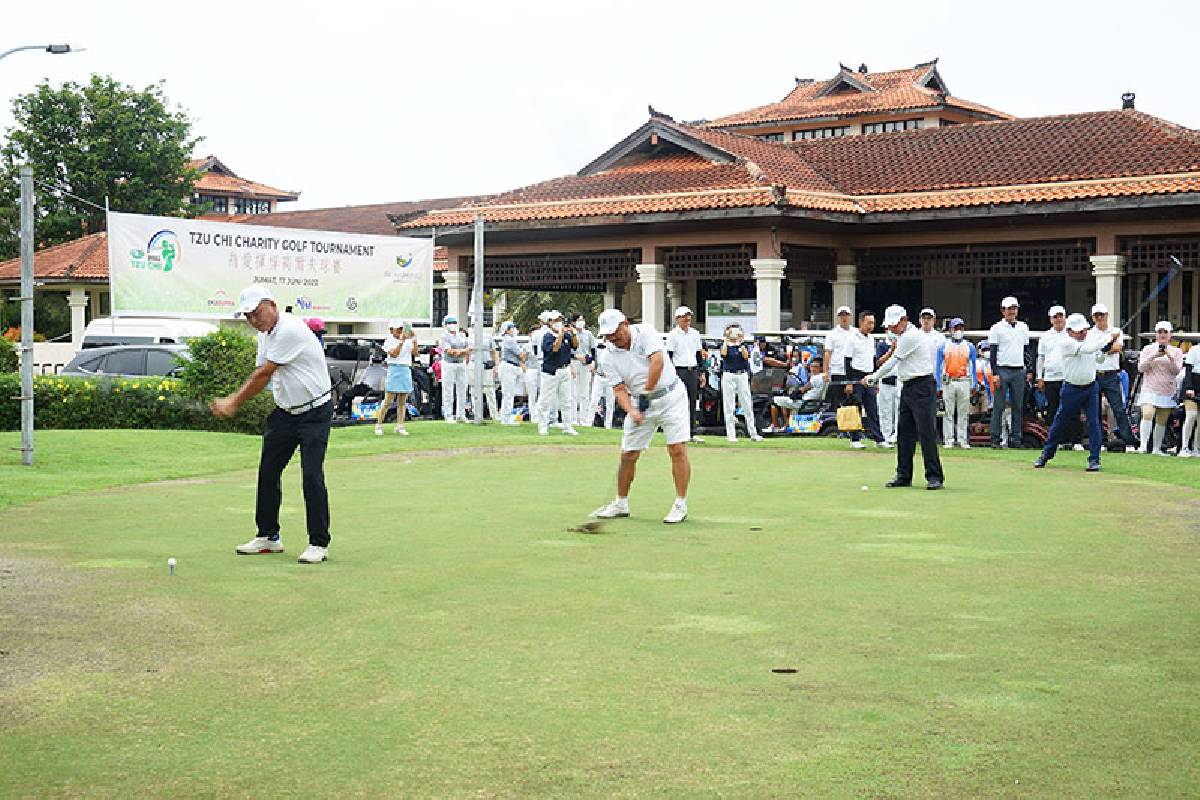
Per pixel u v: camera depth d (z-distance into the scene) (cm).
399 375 1958
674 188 2855
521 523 1049
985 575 820
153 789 441
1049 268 2705
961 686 562
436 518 1078
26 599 745
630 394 1068
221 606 727
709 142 2950
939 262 2836
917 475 1444
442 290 4006
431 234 3075
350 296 2517
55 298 4722
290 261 2417
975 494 1257
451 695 551
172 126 5219
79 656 617
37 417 1988
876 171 2983
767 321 2702
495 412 2319
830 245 2852
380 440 1880
